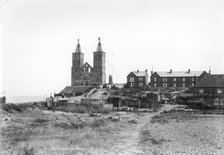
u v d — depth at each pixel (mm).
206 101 70125
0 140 21500
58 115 41875
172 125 36062
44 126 30031
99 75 113125
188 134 28281
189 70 106812
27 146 19250
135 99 73062
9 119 31844
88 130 29422
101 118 44469
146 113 58312
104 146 21672
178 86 104625
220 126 34656
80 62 116312
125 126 35500
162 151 20328
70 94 85812
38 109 49500
